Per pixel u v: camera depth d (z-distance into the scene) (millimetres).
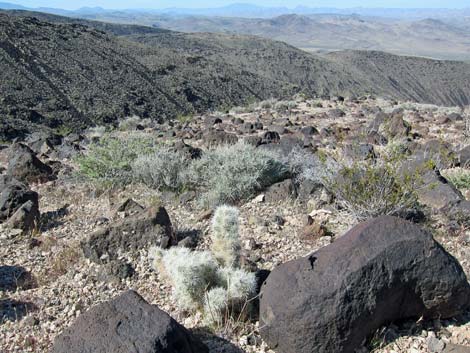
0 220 8031
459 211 6613
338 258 4258
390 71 185375
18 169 10648
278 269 4520
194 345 4043
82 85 60281
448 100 179375
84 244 6246
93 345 3682
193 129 17453
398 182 6391
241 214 7371
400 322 4445
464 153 9781
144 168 9320
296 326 4078
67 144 14734
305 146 11367
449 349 4062
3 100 48312
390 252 4250
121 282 5656
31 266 6371
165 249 6062
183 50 167625
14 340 4781
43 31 73875
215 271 4871
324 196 7578
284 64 158250
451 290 4285
